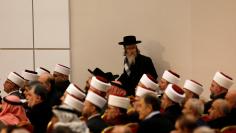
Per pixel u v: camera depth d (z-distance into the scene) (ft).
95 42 59.21
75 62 59.67
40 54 60.34
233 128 33.30
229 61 55.98
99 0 58.85
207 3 56.44
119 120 36.63
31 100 40.14
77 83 59.77
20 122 36.37
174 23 57.93
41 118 39.96
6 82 48.24
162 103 37.11
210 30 56.49
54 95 44.75
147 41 58.34
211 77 56.70
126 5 58.49
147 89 40.96
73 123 30.81
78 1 59.31
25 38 60.54
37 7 60.18
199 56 57.00
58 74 52.24
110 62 59.06
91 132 33.81
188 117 28.25
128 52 55.77
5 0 60.59
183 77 57.82
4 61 60.85
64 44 59.77
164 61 58.13
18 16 60.54
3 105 38.81
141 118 34.12
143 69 55.62
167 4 57.98
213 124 35.27
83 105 37.19
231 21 55.72
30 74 50.55
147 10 58.29
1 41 60.80
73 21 59.62
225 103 35.37
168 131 32.81
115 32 58.80
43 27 60.13
